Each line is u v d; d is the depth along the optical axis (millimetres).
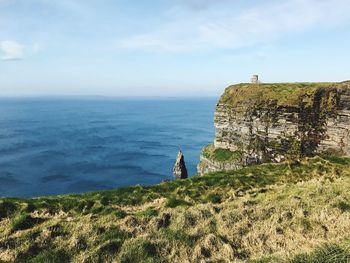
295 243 14734
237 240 15984
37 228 17453
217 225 17688
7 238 16312
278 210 19031
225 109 95125
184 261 14359
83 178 97250
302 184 25453
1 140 157750
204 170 96375
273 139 82125
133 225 18000
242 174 31000
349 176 30016
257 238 15883
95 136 179125
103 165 113312
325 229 16125
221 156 92438
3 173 98938
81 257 14922
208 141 171625
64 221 18609
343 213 17250
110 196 24172
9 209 20266
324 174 30422
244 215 18688
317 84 82812
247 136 88188
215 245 15555
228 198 24094
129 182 95125
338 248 12227
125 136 183125
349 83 73188
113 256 14938
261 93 88500
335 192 21125
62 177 97375
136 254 14961
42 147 141375
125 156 128750
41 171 102812
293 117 78500
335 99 72812
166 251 15242
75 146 146500
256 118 86125
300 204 19469
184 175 78625
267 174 31266
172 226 17641
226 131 94812
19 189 85312
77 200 22766
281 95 83750
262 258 12766
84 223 18188
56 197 23609
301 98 78500
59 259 14828
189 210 19594
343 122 70312
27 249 15367
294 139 77812
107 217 19219
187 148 150125
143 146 152250
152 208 21391
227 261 14062
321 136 73562
